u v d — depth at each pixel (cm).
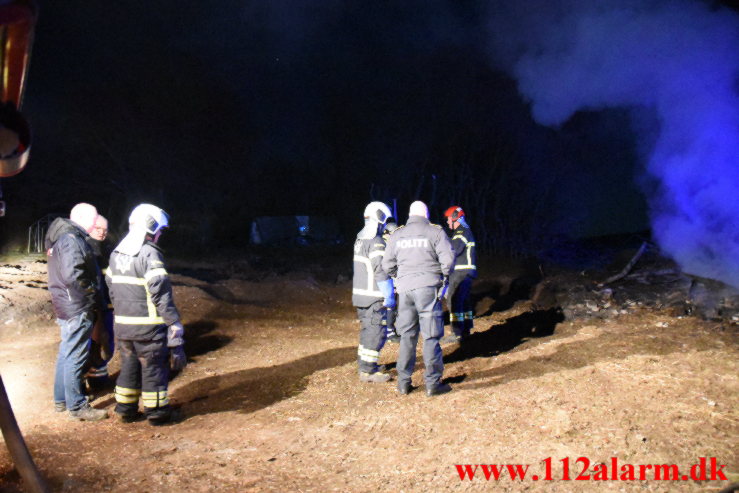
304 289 1102
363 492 376
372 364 611
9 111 283
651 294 957
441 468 406
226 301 1035
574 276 1153
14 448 326
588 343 702
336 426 495
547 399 525
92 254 541
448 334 816
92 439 479
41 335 802
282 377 641
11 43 267
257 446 457
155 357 504
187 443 466
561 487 373
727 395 515
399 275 570
